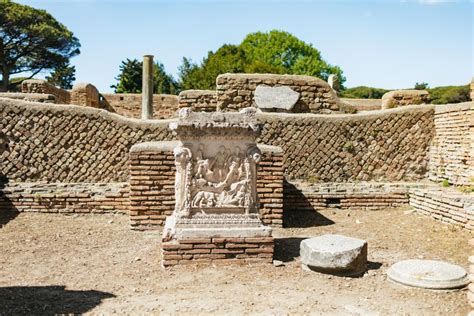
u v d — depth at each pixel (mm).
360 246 6062
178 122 6207
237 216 6398
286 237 8070
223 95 12328
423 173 11336
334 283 5656
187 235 6219
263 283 5609
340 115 11078
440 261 6098
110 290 5371
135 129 10305
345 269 5918
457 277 5441
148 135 10344
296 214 9938
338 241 6301
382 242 7824
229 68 31375
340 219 9609
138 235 8117
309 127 10945
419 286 5410
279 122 10859
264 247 6352
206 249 6250
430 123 11234
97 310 4734
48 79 42469
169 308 4789
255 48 39625
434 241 7852
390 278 5715
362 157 11133
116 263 6473
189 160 6301
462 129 10070
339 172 11047
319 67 39031
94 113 10203
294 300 5039
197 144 6359
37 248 7281
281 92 12352
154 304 4902
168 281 5672
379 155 11180
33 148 10039
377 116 11133
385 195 10469
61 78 42531
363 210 10398
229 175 6406
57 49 38062
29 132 10023
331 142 11000
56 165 10109
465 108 9930
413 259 6539
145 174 8414
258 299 5059
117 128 10266
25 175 10008
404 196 10516
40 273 6047
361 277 5930
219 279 5738
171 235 6258
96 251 7125
